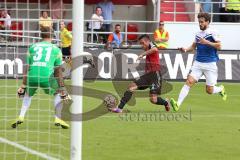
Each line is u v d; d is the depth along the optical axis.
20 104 39.00
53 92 30.23
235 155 25.28
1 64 51.84
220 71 58.06
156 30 62.25
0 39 61.25
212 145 27.27
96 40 66.62
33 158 23.62
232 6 69.88
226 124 33.31
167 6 72.19
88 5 74.56
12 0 69.06
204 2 67.38
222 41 68.31
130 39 70.00
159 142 27.75
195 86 54.66
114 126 31.92
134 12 76.31
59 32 49.34
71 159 19.17
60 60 30.16
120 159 24.11
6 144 26.27
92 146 26.56
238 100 45.34
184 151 25.88
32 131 29.39
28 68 30.08
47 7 70.00
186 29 67.75
